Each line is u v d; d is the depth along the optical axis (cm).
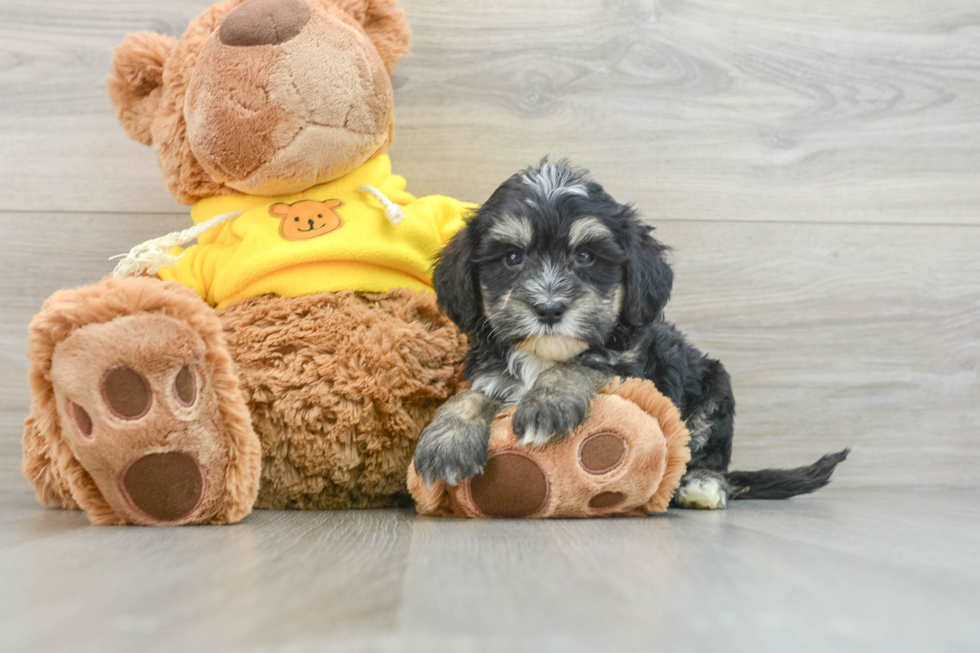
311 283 71
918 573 49
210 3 88
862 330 91
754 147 91
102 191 87
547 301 66
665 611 41
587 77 90
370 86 73
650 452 64
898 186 91
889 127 92
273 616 39
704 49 90
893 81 92
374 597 44
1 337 86
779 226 91
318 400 68
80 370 59
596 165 90
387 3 78
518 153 89
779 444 90
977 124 92
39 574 48
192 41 74
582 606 42
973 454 91
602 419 64
